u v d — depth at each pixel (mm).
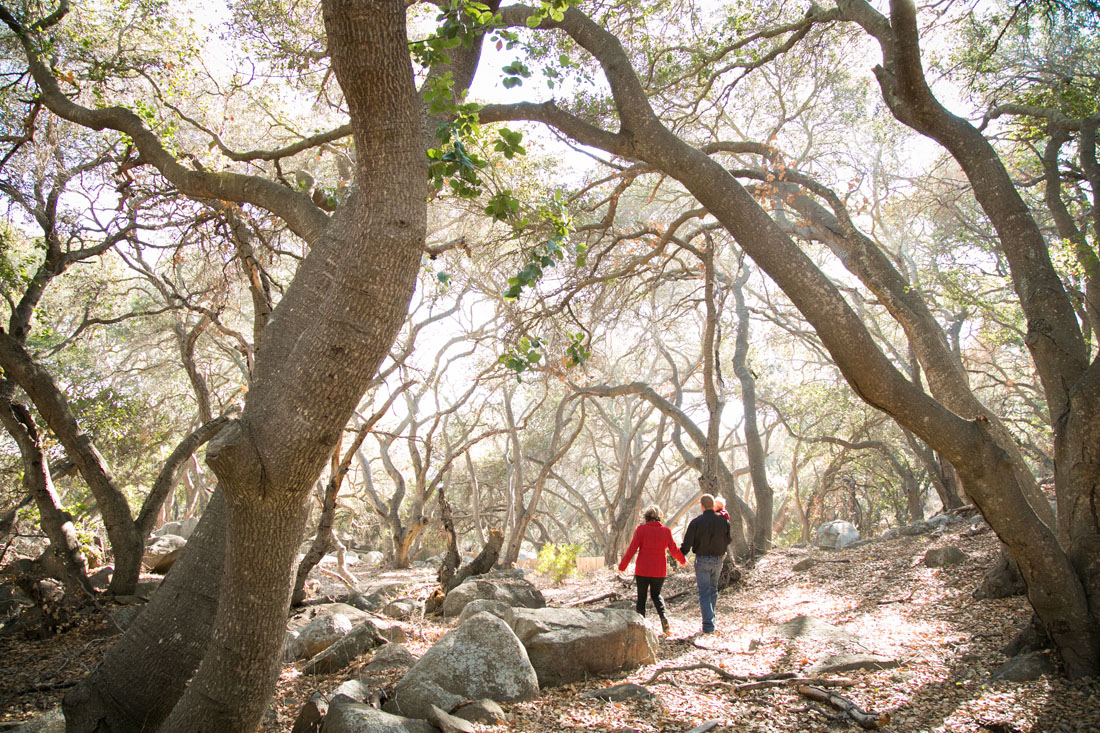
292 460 3361
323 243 4742
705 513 8461
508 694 5629
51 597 9516
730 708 5270
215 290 12656
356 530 35125
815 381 26250
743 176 12031
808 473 36344
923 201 17297
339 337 3332
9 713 6430
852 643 6715
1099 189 7906
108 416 15781
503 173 12312
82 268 16562
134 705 4715
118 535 10711
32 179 10688
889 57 7730
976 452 5305
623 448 27922
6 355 9977
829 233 11906
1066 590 5379
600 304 13758
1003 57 12406
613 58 6777
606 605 11688
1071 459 5777
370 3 3029
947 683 5445
